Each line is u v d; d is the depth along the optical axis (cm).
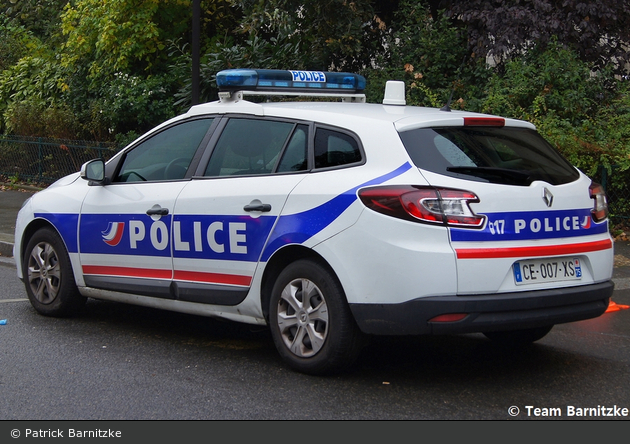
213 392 447
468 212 419
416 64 1289
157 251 549
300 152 485
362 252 429
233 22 1529
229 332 602
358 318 433
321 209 452
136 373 486
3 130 1756
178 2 1477
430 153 439
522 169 454
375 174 439
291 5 1277
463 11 1263
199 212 520
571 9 1188
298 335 470
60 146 1488
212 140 540
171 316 660
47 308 639
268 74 557
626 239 959
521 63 1157
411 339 581
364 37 1397
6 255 977
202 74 1291
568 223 456
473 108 1154
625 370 502
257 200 488
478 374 489
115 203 581
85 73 1598
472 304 413
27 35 1922
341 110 491
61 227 619
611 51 1224
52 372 488
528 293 429
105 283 589
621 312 667
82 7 1590
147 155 584
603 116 1080
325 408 421
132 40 1447
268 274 489
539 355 539
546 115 1087
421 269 412
